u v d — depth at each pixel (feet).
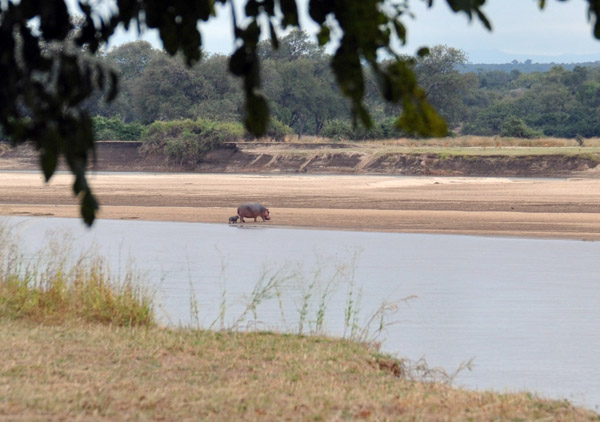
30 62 36.50
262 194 520.83
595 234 330.95
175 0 36.88
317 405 83.92
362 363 109.19
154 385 90.38
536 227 354.33
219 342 116.78
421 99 33.63
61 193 536.83
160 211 433.07
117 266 231.71
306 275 219.00
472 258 260.21
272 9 35.81
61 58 36.52
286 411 80.84
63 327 120.88
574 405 101.04
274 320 154.20
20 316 126.52
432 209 429.79
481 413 84.02
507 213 408.26
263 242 305.12
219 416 77.71
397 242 307.78
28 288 138.62
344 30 34.32
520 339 143.64
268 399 85.61
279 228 360.28
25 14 35.63
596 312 168.14
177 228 359.05
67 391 84.58
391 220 383.86
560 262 251.60
